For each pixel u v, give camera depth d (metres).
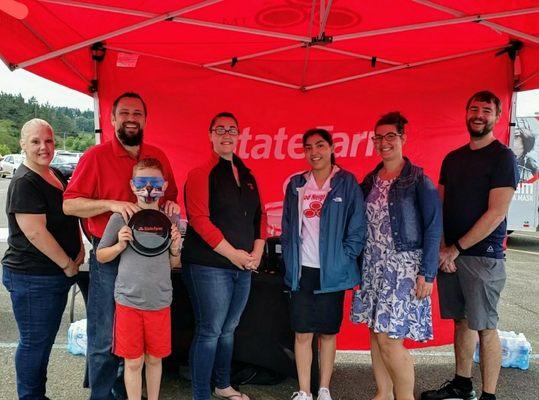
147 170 2.19
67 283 2.44
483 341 2.63
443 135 3.61
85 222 2.55
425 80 3.60
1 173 30.48
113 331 2.30
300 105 3.72
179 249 2.31
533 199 8.78
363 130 3.69
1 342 3.73
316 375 2.78
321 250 2.49
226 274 2.44
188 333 2.94
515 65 3.38
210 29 2.76
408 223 2.35
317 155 2.53
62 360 3.42
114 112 2.32
